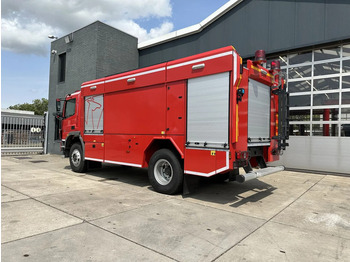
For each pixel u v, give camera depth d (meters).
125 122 6.57
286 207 4.84
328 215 4.40
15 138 14.12
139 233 3.47
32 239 3.19
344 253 3.03
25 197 5.12
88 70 12.55
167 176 5.89
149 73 6.02
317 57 8.78
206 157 4.95
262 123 5.82
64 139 9.09
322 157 8.55
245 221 4.04
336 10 8.04
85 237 3.29
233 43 10.19
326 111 8.58
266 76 5.78
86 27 12.73
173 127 5.51
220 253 2.96
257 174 4.93
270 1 9.31
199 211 4.50
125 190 6.00
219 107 4.81
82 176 7.75
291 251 3.05
